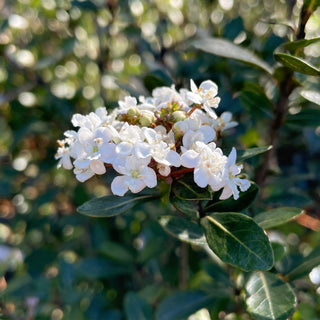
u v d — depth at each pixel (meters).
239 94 0.13
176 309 0.13
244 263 0.08
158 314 0.13
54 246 0.21
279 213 0.10
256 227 0.08
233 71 0.16
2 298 0.16
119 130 0.09
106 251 0.18
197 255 0.18
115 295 0.18
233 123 0.10
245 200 0.09
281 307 0.09
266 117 0.13
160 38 0.20
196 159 0.08
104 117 0.09
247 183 0.09
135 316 0.15
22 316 0.17
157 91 0.10
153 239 0.18
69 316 0.16
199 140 0.08
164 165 0.08
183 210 0.09
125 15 0.19
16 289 0.17
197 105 0.09
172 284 0.18
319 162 0.18
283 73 0.11
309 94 0.11
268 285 0.10
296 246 0.18
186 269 0.16
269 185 0.17
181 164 0.08
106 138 0.08
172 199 0.09
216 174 0.08
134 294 0.15
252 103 0.13
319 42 0.12
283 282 0.10
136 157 0.08
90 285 0.19
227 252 0.08
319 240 0.16
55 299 0.17
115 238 0.20
